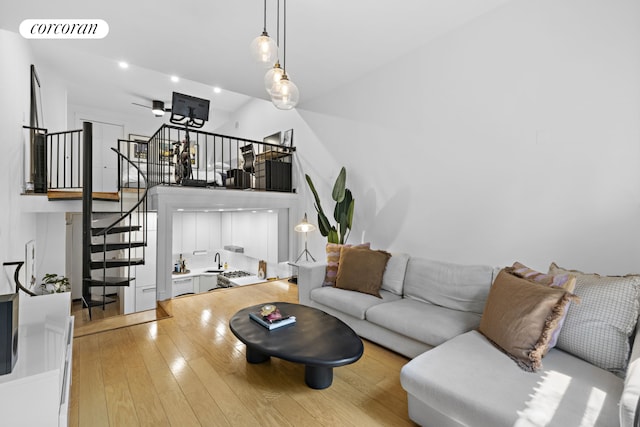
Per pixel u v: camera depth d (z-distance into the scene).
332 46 3.38
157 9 2.72
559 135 2.43
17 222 3.51
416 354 2.42
